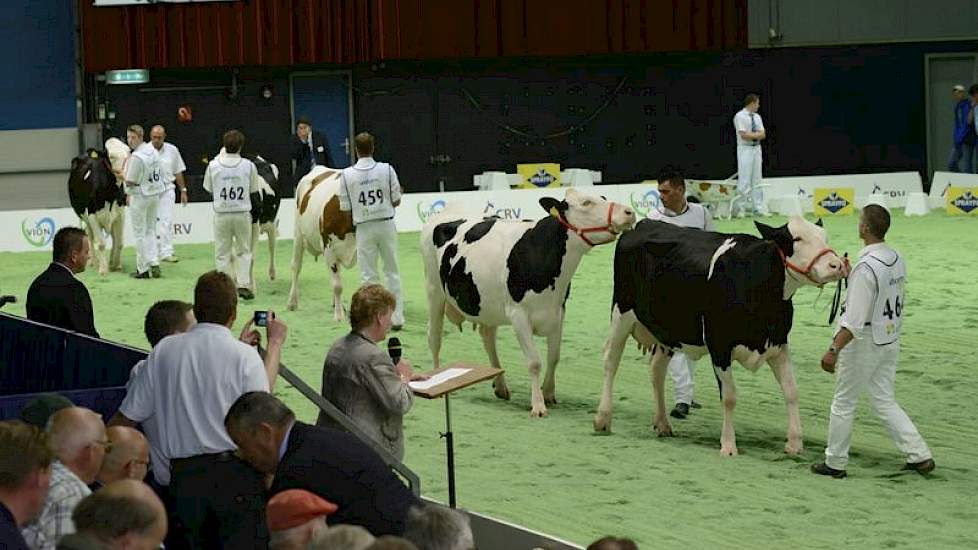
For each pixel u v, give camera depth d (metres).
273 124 27.12
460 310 10.66
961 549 6.95
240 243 15.81
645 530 7.36
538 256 10.05
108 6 25.77
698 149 28.36
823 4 28.05
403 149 27.58
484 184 26.91
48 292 8.28
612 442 9.39
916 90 28.89
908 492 8.04
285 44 26.28
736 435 9.54
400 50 26.52
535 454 9.09
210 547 5.55
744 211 24.56
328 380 6.65
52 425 4.59
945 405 10.31
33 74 26.31
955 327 13.45
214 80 26.73
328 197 14.14
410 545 3.40
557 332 10.37
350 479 5.12
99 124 26.33
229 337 5.67
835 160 28.83
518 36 26.89
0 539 3.90
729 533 7.28
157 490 5.71
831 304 14.95
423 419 10.16
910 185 26.28
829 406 10.38
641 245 9.18
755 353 8.77
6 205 26.34
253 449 5.13
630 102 28.05
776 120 28.48
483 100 27.62
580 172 27.02
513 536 5.55
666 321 9.02
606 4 27.08
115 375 6.63
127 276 18.12
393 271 13.94
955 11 28.48
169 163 19.34
